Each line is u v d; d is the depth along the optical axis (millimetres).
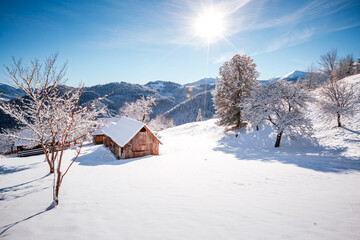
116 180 8719
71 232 4168
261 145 21250
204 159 14133
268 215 4832
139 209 5434
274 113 19688
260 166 11000
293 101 18828
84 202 6020
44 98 7953
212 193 6746
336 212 4750
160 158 15227
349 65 40812
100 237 3939
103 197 6473
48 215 5102
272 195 6348
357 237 3607
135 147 17078
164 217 4887
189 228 4285
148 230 4227
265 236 3846
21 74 7227
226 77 28438
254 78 27156
